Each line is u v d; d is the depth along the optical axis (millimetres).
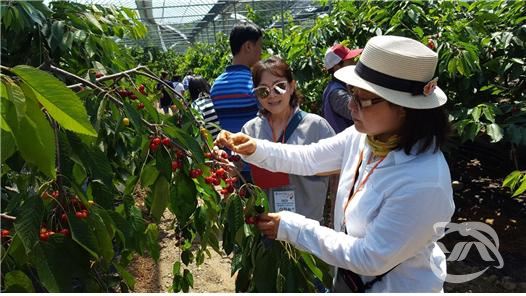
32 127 830
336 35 4262
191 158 1443
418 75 1200
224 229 1476
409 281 1320
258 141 1712
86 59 2396
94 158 1238
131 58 3057
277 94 1972
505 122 3328
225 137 1672
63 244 1021
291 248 1488
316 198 2053
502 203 4121
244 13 13047
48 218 1100
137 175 1549
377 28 3857
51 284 974
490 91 3807
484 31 3721
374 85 1228
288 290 1422
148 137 1468
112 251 1130
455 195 4348
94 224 1104
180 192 1388
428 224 1183
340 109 2652
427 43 3475
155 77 1603
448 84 3746
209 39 20906
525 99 3629
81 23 2346
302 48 4254
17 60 2188
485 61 3801
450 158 4020
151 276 3289
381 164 1305
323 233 1344
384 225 1214
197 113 2600
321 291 2010
